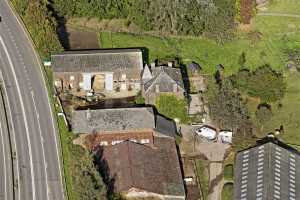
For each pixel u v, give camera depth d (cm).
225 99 13225
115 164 11325
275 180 11106
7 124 12550
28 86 13538
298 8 17800
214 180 11706
